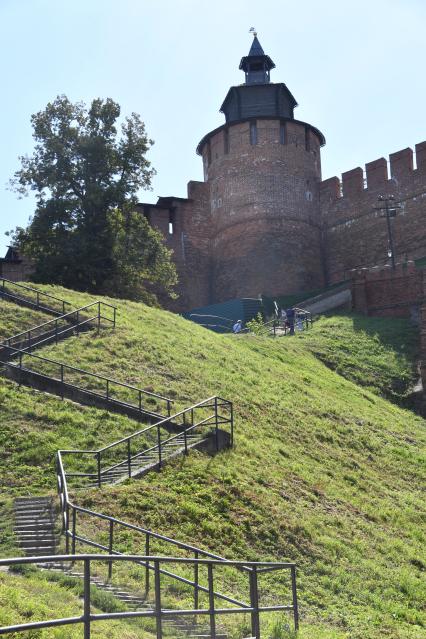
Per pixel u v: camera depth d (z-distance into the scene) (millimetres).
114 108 49812
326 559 16844
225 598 11234
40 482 17953
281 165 64000
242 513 17531
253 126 64625
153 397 24453
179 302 63250
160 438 20453
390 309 47219
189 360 29188
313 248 64062
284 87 67188
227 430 22781
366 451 26172
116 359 27078
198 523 16578
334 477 22562
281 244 62656
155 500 16953
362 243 62156
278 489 19688
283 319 47875
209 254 65875
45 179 48094
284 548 16734
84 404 23156
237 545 16250
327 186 65500
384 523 20297
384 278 47781
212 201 66375
